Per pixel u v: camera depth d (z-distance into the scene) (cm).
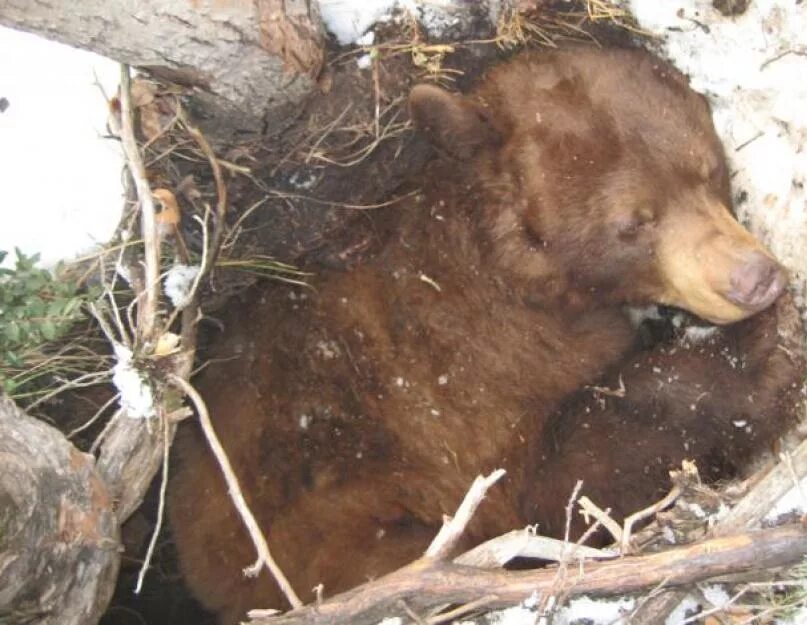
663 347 133
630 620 108
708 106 129
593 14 133
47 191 123
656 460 129
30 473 102
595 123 123
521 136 125
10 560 100
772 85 125
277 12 115
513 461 131
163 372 110
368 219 130
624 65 125
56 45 123
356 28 130
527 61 129
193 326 115
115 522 109
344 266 130
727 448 128
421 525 127
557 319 131
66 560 105
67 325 120
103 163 123
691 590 109
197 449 129
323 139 127
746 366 127
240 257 129
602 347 133
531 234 126
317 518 126
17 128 123
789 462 109
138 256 120
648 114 122
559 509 130
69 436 118
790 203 124
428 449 129
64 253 123
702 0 128
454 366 129
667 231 123
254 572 108
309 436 127
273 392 128
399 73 131
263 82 118
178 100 119
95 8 107
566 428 132
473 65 134
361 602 106
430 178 130
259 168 126
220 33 112
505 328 130
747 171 128
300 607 108
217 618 132
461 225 128
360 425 128
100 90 122
